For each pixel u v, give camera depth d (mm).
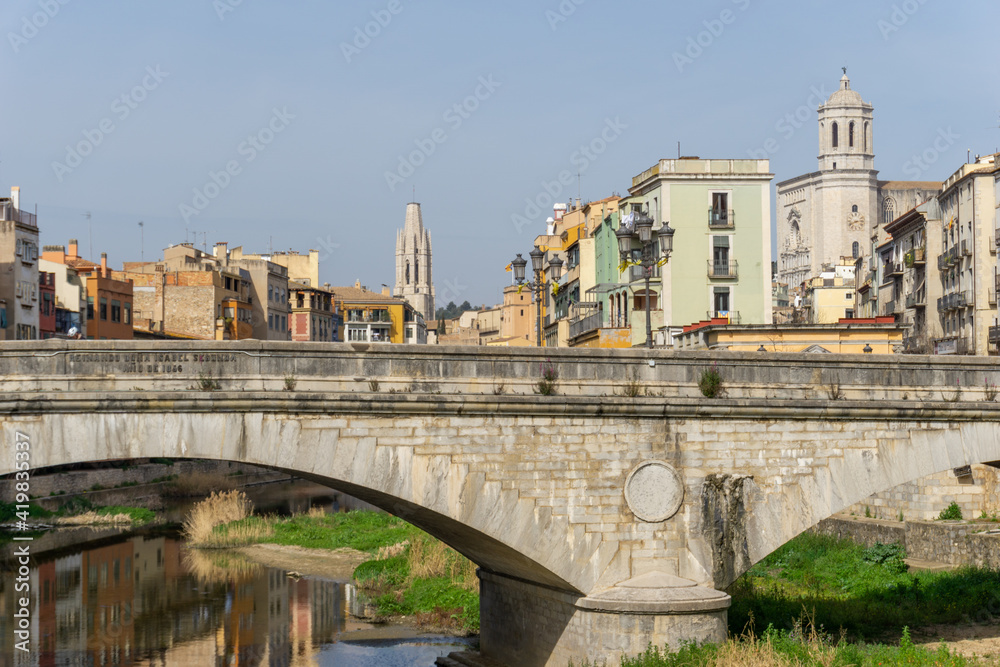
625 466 28984
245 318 122188
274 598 46156
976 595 37000
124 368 26141
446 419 27828
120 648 38031
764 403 29656
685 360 29828
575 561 28656
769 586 40781
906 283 96625
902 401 30609
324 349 27234
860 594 39062
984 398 31609
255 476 101438
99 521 68625
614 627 28188
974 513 46312
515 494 28234
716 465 29594
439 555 48438
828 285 134750
